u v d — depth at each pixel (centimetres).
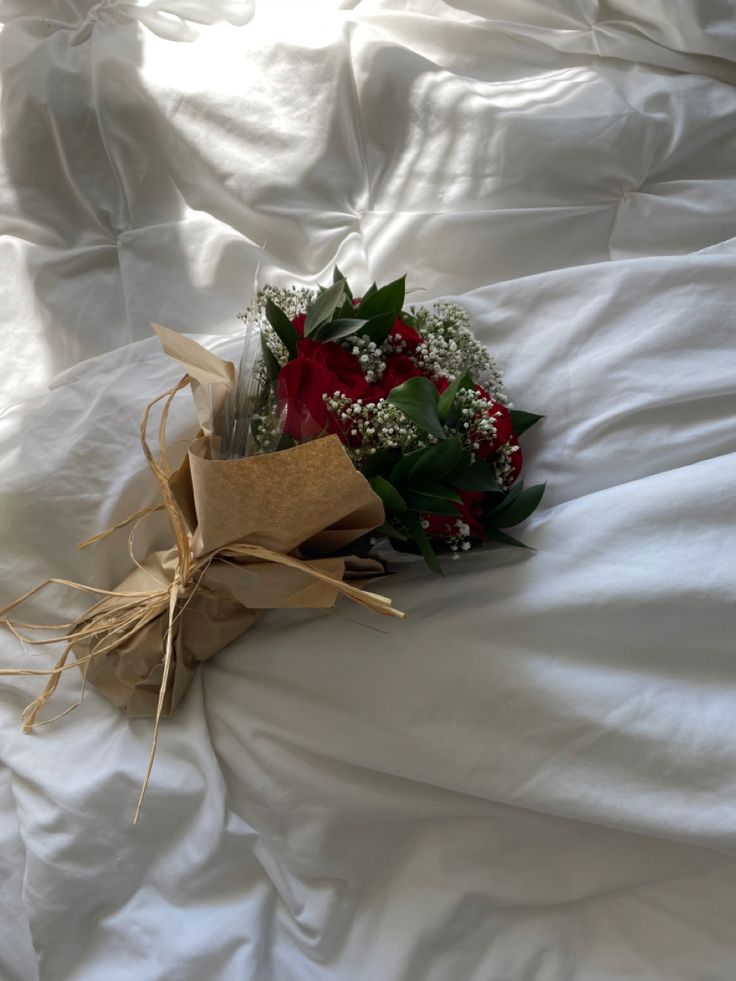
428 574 82
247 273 93
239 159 92
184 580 74
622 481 84
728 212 94
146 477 85
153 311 92
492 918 81
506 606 78
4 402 90
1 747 82
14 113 91
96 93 91
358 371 74
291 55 93
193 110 92
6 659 85
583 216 95
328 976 79
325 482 65
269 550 72
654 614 77
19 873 80
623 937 79
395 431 72
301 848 80
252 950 78
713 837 73
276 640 82
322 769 80
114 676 82
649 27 98
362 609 80
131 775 80
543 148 93
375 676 78
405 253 94
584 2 99
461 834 81
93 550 86
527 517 82
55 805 79
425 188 94
